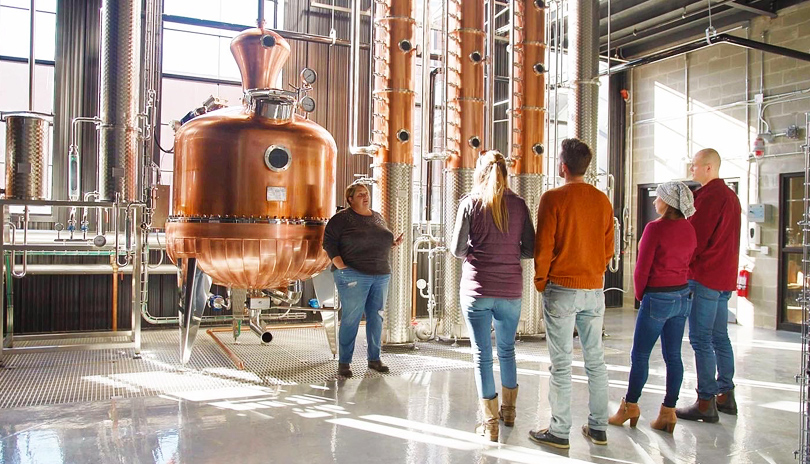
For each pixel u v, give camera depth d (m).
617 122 8.72
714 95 7.57
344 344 4.12
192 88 6.43
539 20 5.65
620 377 4.25
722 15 7.36
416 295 7.25
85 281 5.82
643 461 2.64
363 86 6.92
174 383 3.88
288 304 4.34
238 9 6.67
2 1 5.62
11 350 4.38
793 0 6.65
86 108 5.78
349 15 6.87
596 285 2.74
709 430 3.08
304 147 3.74
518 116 5.67
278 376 4.11
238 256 3.65
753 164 7.12
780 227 6.85
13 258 4.71
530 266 5.72
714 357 3.23
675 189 2.90
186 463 2.54
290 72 6.56
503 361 3.04
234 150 3.59
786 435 3.01
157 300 6.14
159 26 5.95
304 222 3.76
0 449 2.67
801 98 6.60
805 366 2.40
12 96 5.68
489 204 2.79
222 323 6.27
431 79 6.31
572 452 2.74
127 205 4.54
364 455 2.66
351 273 4.05
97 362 4.49
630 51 8.66
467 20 5.38
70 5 5.72
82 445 2.72
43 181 4.40
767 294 6.98
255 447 2.74
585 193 2.71
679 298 2.93
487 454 2.69
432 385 3.91
